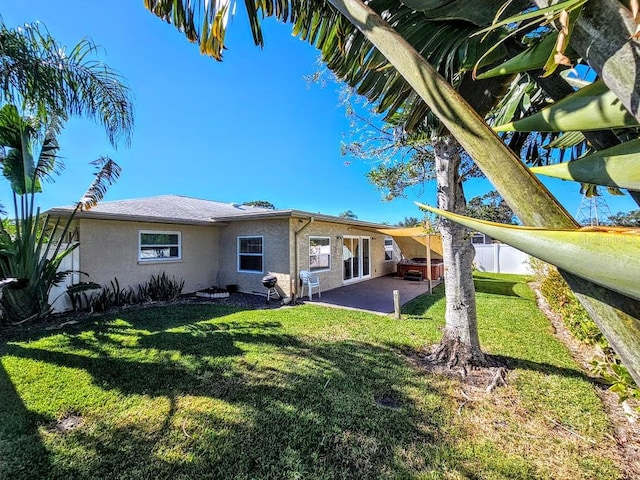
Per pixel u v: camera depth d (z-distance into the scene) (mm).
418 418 3381
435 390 3982
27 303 7203
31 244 7242
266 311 8477
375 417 3393
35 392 3848
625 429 3186
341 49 1968
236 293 11586
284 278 10633
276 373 4434
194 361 4828
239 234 11984
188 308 8852
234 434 3100
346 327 6832
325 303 9820
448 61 1478
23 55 5281
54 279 7699
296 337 6098
